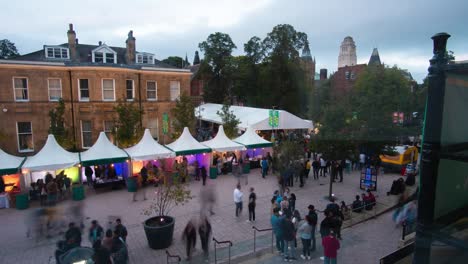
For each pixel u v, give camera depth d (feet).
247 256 33.71
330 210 37.24
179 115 88.22
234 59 158.10
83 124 83.97
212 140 72.79
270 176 69.41
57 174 61.05
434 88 5.99
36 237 38.55
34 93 78.43
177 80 95.71
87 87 83.25
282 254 33.73
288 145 60.70
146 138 65.41
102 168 63.16
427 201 6.02
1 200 50.65
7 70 75.36
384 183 62.44
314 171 67.31
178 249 35.63
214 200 52.65
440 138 5.88
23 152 78.69
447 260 5.74
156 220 37.58
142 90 90.63
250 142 75.05
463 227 5.82
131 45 98.17
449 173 5.94
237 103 156.35
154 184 61.87
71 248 29.27
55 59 87.81
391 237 36.99
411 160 67.46
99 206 50.67
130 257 33.91
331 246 28.63
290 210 39.42
